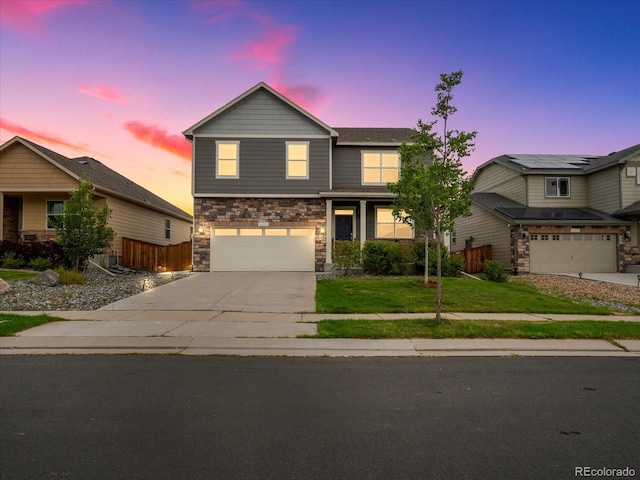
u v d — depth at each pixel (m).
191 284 14.60
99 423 3.99
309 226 19.34
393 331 7.95
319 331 8.01
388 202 19.91
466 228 26.75
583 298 13.27
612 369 6.05
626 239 21.28
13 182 18.58
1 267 17.08
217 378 5.48
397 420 4.11
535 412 4.36
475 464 3.24
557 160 25.88
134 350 6.91
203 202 19.30
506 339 7.75
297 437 3.71
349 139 20.98
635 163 21.69
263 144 19.47
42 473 3.06
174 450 3.44
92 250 15.30
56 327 8.34
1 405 4.46
